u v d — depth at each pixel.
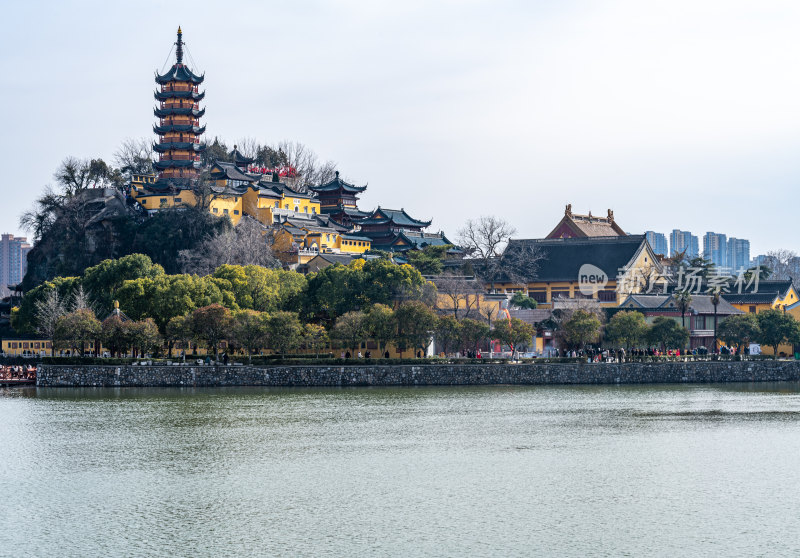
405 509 94.12
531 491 101.12
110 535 86.12
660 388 193.88
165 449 122.38
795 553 81.25
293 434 132.75
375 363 192.75
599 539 84.88
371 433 133.75
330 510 93.81
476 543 83.62
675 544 83.44
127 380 185.50
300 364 191.00
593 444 126.81
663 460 116.56
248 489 101.69
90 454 119.44
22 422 142.62
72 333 186.50
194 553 81.25
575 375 197.62
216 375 186.00
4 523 89.69
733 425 142.88
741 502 97.00
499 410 156.75
